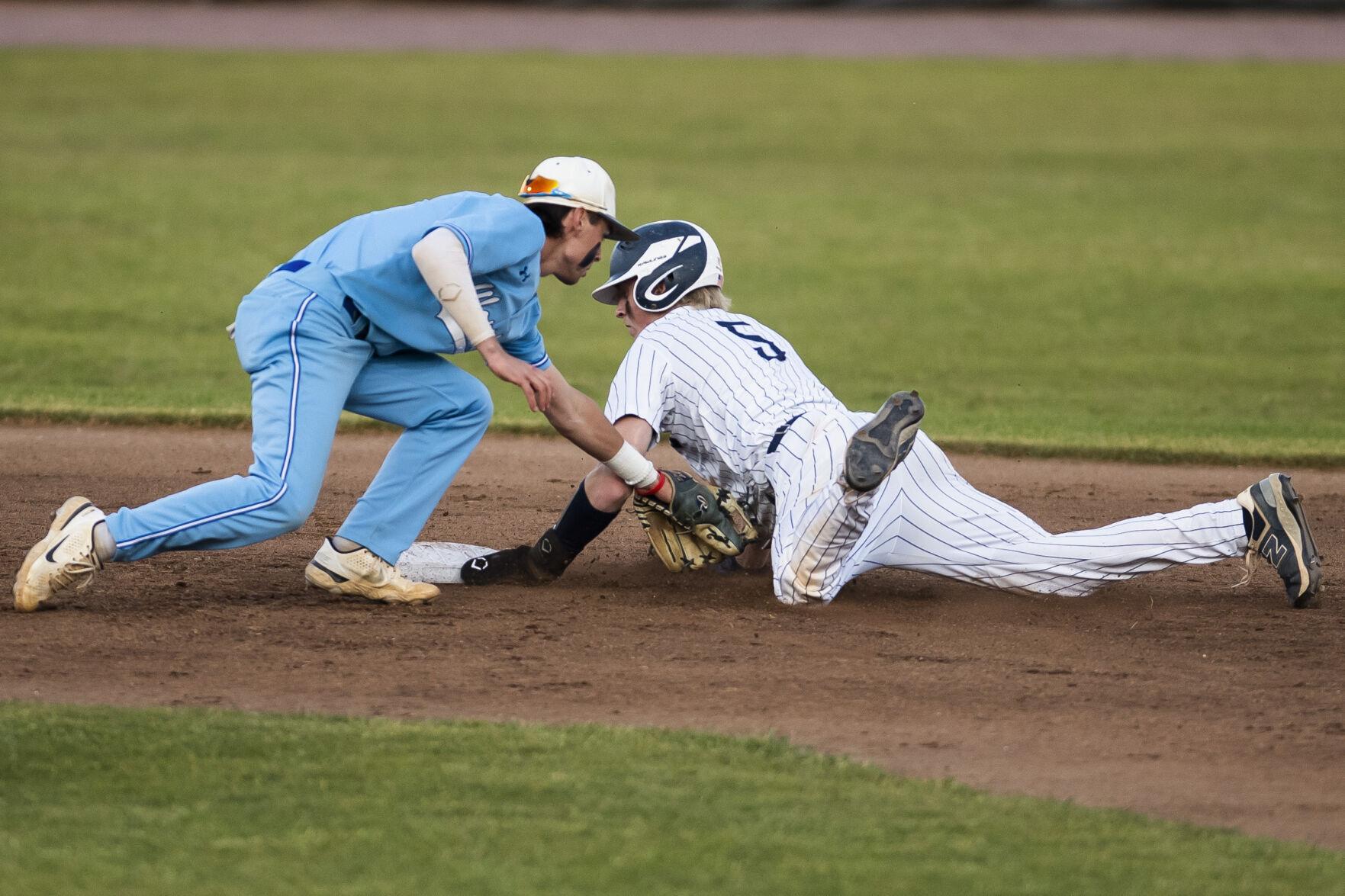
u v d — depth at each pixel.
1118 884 12.26
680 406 20.27
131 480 27.58
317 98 90.25
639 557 22.75
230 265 53.31
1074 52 109.81
